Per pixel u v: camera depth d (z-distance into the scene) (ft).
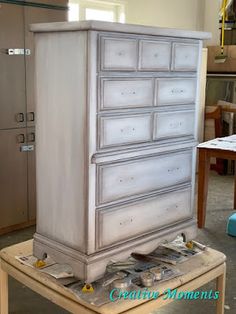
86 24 5.04
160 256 6.65
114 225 5.80
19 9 11.10
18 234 11.76
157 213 6.40
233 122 18.56
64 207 5.76
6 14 10.87
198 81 6.68
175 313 8.22
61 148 5.67
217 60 18.92
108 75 5.37
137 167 5.98
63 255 5.81
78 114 5.39
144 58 5.73
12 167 11.60
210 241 11.53
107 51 5.28
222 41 18.72
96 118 5.36
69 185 5.65
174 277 6.03
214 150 11.83
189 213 6.97
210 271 6.44
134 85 5.70
